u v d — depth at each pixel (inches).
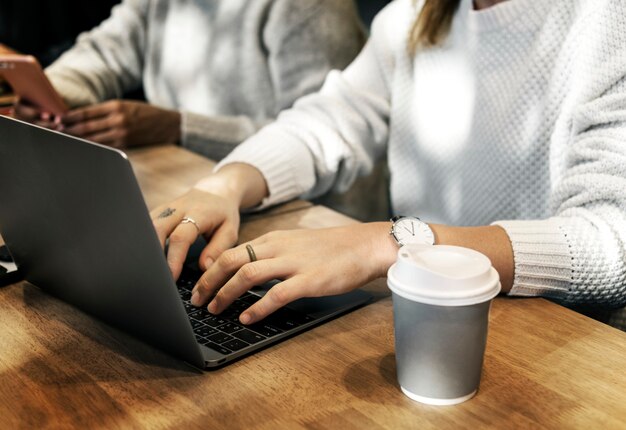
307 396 32.2
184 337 33.4
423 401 31.6
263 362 34.9
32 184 36.5
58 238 37.4
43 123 78.9
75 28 123.2
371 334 37.4
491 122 57.4
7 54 77.6
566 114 51.5
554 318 39.1
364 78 68.3
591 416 30.7
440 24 59.9
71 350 36.4
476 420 30.5
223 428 30.1
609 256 41.5
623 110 44.8
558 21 52.4
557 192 47.2
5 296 42.4
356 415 30.9
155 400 32.1
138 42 101.5
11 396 32.7
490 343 36.4
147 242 31.3
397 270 31.0
